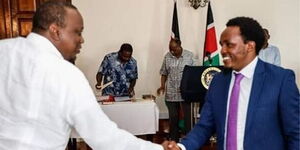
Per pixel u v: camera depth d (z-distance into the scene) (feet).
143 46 17.48
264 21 17.90
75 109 3.45
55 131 3.48
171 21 17.49
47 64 3.51
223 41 4.44
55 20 3.64
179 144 5.00
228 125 4.55
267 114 4.26
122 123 11.31
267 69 4.44
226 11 17.62
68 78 3.50
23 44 3.69
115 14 17.12
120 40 17.29
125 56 13.91
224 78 4.78
